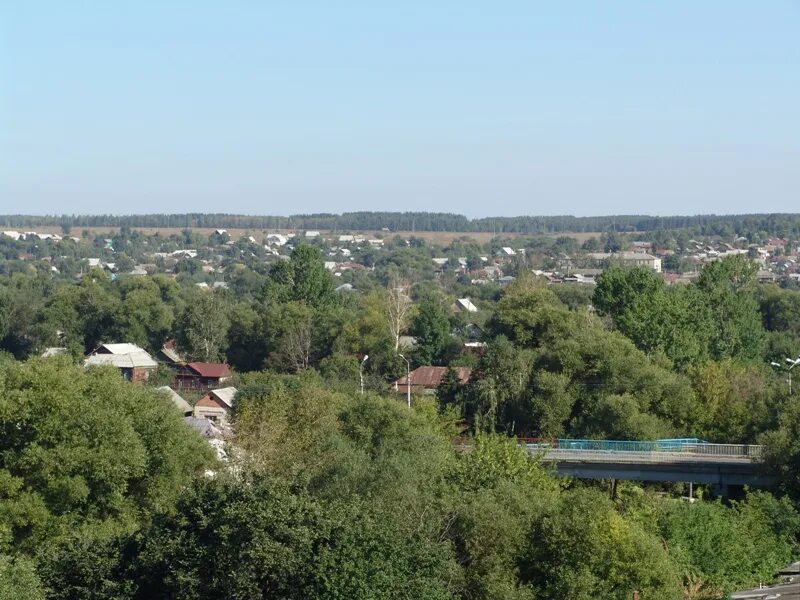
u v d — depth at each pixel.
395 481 38.81
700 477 63.22
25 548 38.91
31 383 42.22
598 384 78.31
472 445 53.53
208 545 30.34
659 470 63.75
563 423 78.06
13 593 29.03
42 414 41.22
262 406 61.81
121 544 32.88
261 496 31.05
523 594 34.34
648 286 102.94
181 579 29.59
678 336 95.12
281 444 52.41
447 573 32.94
